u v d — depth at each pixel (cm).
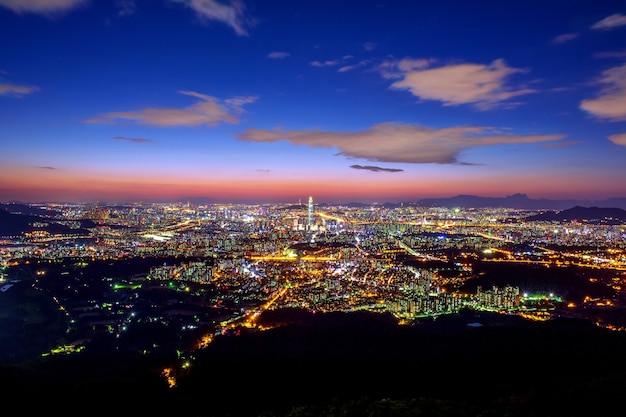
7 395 5766
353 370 6234
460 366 6059
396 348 7362
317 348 7719
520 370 5712
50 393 6053
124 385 6341
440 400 4781
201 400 5694
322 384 5822
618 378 5066
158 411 5462
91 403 5747
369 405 4797
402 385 5531
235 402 5534
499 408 4409
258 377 6278
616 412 4119
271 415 4966
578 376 5312
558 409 4281
